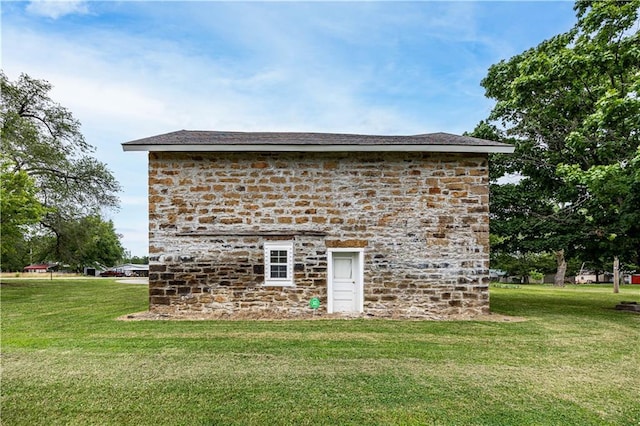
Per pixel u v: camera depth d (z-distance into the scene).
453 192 9.91
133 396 4.50
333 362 5.73
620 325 8.82
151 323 8.59
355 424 3.89
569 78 11.58
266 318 9.27
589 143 11.25
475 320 9.18
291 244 9.80
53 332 7.68
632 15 10.54
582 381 5.10
